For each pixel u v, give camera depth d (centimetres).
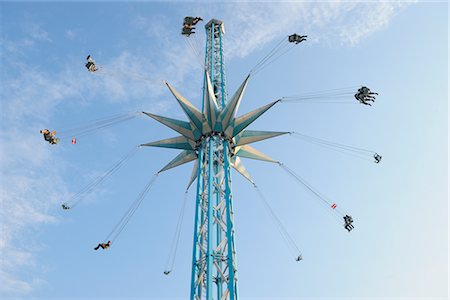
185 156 4397
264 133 4294
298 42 4659
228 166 3888
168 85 4162
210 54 5278
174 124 4209
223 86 4844
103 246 3962
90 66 4519
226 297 3191
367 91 4384
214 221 3641
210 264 3234
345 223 4494
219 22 5744
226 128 4112
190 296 3209
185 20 4906
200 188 3809
